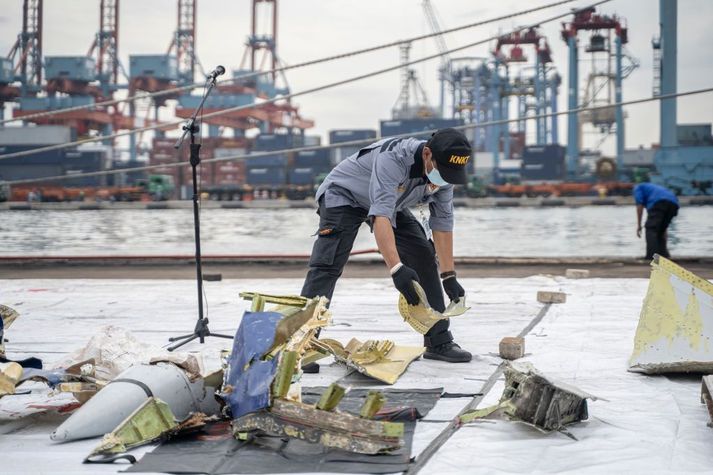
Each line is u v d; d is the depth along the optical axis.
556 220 67.69
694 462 4.12
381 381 6.09
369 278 14.52
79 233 51.19
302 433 4.29
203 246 38.09
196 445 4.46
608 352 7.05
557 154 158.62
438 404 5.42
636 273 15.10
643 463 4.09
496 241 40.22
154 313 10.05
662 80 121.69
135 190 126.69
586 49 174.00
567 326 8.53
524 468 4.05
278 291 12.39
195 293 12.23
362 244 35.56
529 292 11.70
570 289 11.99
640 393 5.61
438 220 6.83
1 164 153.50
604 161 144.25
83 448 4.45
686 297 6.20
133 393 4.70
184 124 7.73
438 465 4.11
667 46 113.19
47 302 11.14
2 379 4.91
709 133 149.38
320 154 162.75
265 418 4.38
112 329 5.81
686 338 6.06
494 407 4.83
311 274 6.69
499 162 189.38
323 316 4.86
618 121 166.12
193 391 4.85
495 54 186.88
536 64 189.50
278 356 4.58
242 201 128.88
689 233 45.31
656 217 17.56
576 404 4.86
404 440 4.48
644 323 6.32
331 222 6.65
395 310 10.02
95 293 12.26
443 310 6.89
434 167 6.20
